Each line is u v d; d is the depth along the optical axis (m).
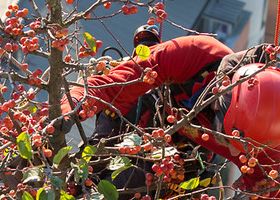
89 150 3.19
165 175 3.56
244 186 3.98
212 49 4.15
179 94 4.14
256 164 3.69
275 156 3.92
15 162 3.48
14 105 3.20
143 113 4.18
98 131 4.19
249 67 3.78
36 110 3.55
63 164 3.39
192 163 4.07
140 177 4.15
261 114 3.69
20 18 3.42
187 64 4.07
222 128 3.88
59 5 3.18
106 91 3.91
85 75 3.26
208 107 3.99
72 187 3.55
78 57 3.58
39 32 3.25
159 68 4.04
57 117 3.30
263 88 3.71
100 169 4.09
